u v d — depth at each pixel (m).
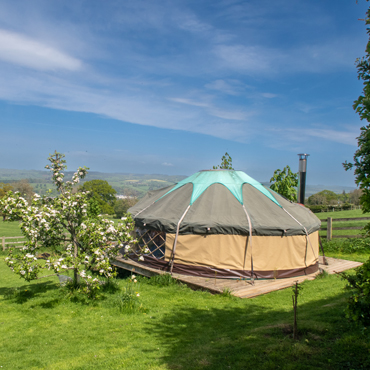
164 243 10.84
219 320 6.80
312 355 4.54
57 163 8.95
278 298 8.28
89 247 8.52
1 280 12.00
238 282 9.76
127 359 5.05
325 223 29.94
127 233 9.17
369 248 14.29
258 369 4.30
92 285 8.04
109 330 6.48
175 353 5.20
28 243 8.30
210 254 10.26
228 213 10.56
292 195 16.47
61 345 5.83
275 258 10.36
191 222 10.34
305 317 6.24
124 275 12.05
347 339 4.88
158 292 9.12
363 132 4.08
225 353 4.95
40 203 8.95
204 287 9.23
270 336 5.42
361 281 4.16
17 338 6.19
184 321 6.83
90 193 9.48
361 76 4.22
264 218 10.55
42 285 10.82
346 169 4.18
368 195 3.86
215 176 12.27
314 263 11.16
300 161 15.53
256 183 12.50
